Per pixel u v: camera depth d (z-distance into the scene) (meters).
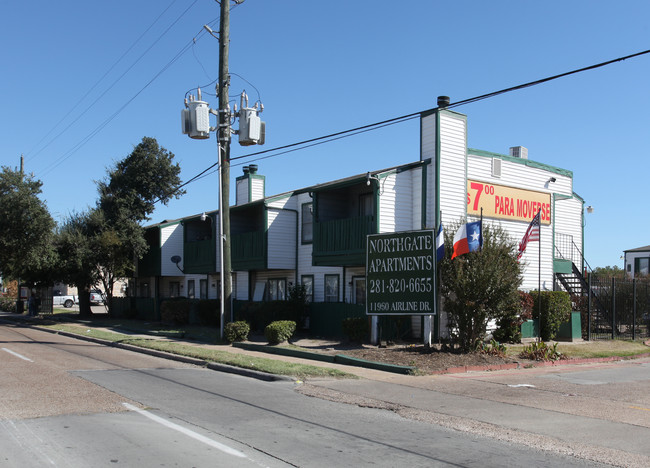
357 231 20.20
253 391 11.02
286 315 21.75
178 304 27.53
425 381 12.30
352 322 18.36
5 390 10.32
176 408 9.12
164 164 35.25
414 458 6.56
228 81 19.73
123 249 32.94
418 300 16.02
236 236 26.20
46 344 19.73
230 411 9.02
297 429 7.88
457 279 15.40
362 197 22.62
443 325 19.36
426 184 20.27
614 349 19.22
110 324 29.11
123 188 34.84
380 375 13.04
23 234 29.17
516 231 23.11
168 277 36.28
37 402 9.29
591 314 23.09
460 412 9.18
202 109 18.39
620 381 12.83
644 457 6.73
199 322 27.53
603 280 23.50
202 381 12.20
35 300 38.16
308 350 16.48
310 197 24.20
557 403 10.03
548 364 15.53
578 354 17.44
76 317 36.03
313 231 22.27
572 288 24.59
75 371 12.99
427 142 20.55
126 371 13.38
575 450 7.01
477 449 7.01
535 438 7.58
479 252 15.50
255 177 31.31
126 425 7.84
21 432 7.36
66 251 31.98
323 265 21.61
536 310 21.12
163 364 15.12
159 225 33.66
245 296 27.77
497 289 15.42
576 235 27.28
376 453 6.74
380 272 16.91
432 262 15.85
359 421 8.48
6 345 18.81
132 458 6.32
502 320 18.77
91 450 6.59
